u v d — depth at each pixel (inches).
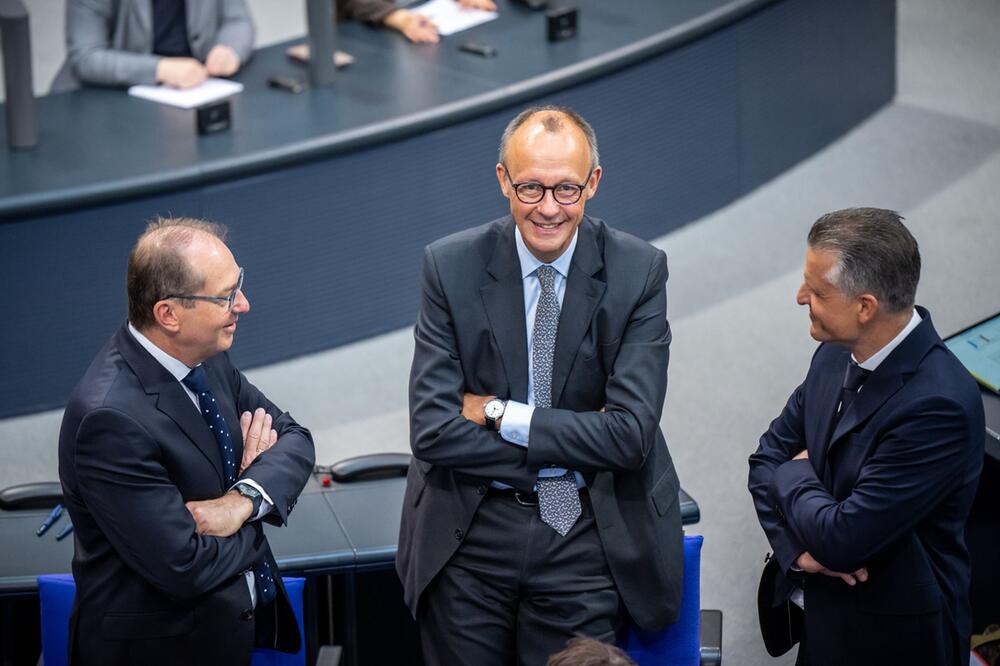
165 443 222.4
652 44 499.5
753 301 499.8
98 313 430.0
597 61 486.6
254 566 242.7
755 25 539.5
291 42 531.2
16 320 421.4
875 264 222.2
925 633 235.5
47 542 281.1
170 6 503.8
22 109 432.8
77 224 416.2
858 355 233.8
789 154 581.9
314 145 438.6
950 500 233.8
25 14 425.7
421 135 457.4
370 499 295.9
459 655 246.7
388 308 478.3
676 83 517.3
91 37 492.1
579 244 239.6
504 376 240.5
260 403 256.1
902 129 613.9
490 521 242.1
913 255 224.5
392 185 459.2
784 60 560.4
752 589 358.0
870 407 231.1
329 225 453.7
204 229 224.5
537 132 224.5
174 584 219.9
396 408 444.8
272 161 433.4
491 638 247.6
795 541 242.5
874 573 236.1
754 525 383.6
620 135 506.3
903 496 225.9
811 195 565.6
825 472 242.7
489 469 235.5
